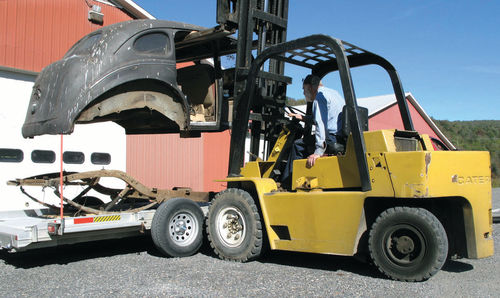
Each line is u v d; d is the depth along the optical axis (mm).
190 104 7164
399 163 4301
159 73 6070
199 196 6676
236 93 6020
